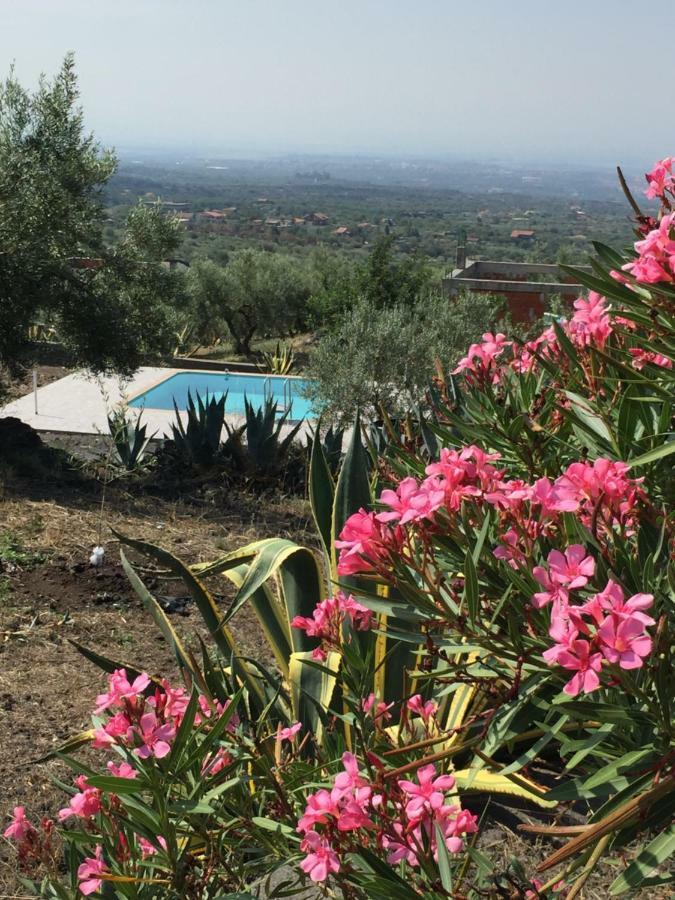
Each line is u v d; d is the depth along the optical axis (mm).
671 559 1711
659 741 1583
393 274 26000
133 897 2238
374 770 1882
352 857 1814
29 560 6234
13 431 10406
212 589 6172
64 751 2953
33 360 11703
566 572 1565
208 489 9125
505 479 2498
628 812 1447
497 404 2688
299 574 3527
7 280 10297
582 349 2496
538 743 1710
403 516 1739
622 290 1899
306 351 29344
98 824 2447
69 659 4918
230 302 33344
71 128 10695
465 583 1701
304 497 9242
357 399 13109
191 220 186000
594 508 1712
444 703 3100
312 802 1825
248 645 5219
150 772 2016
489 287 21750
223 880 2500
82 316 11062
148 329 11898
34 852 2551
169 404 19531
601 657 1415
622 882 1521
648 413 2189
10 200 10250
